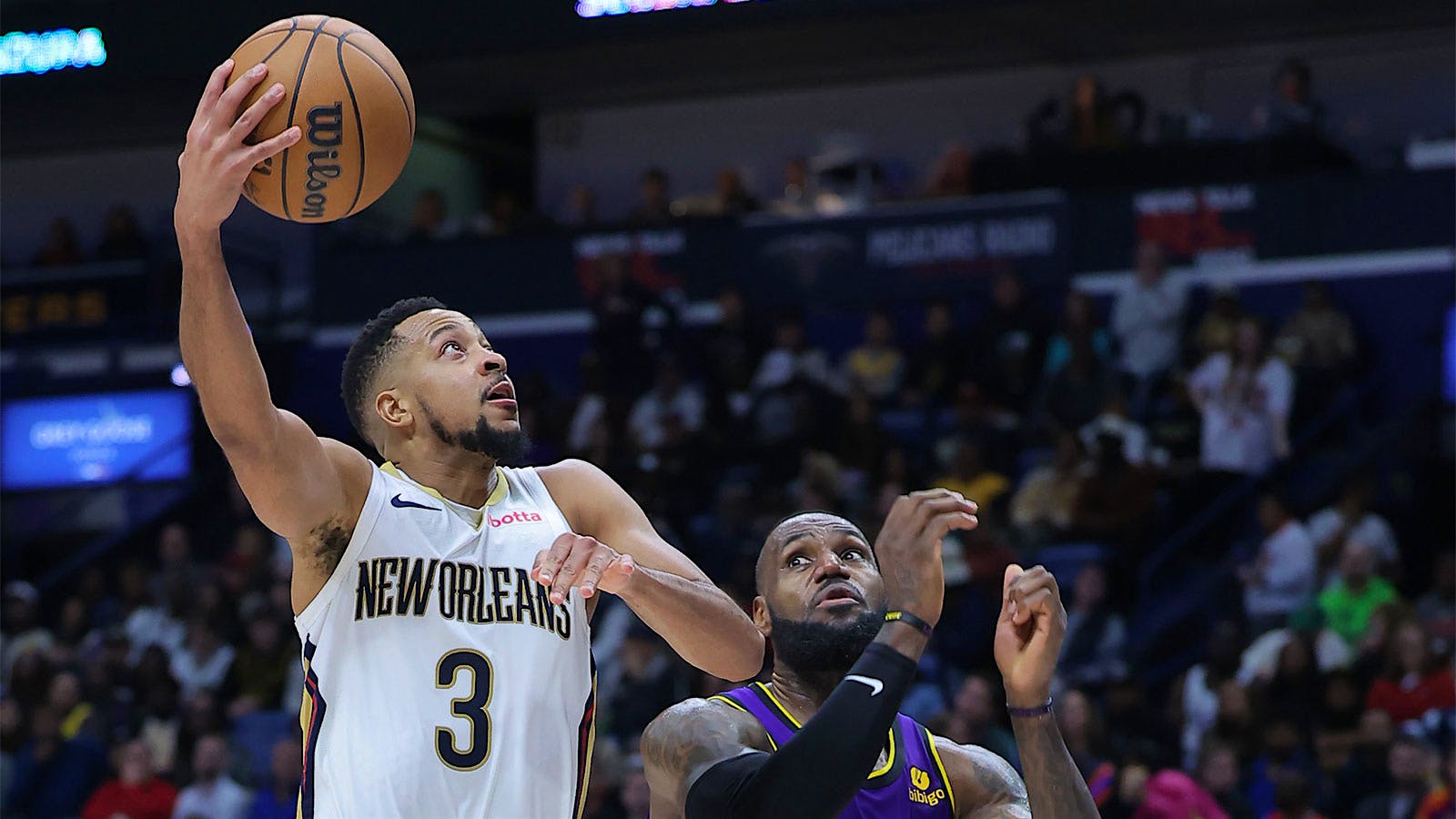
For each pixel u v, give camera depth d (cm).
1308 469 1655
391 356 430
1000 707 1295
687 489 1680
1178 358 1744
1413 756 1053
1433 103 2080
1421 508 1598
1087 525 1509
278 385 2075
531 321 2055
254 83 397
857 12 1762
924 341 1906
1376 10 1991
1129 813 1050
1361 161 2095
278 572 1644
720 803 410
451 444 423
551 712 408
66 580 1936
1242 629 1408
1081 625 1376
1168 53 2161
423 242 2092
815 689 468
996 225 1903
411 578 407
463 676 402
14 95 1955
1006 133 2245
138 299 2173
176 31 1898
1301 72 1900
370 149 409
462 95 2239
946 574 1450
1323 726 1174
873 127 2306
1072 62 2202
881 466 1630
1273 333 1791
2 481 2162
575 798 412
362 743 396
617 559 389
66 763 1400
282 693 1492
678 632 420
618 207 2419
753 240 1975
